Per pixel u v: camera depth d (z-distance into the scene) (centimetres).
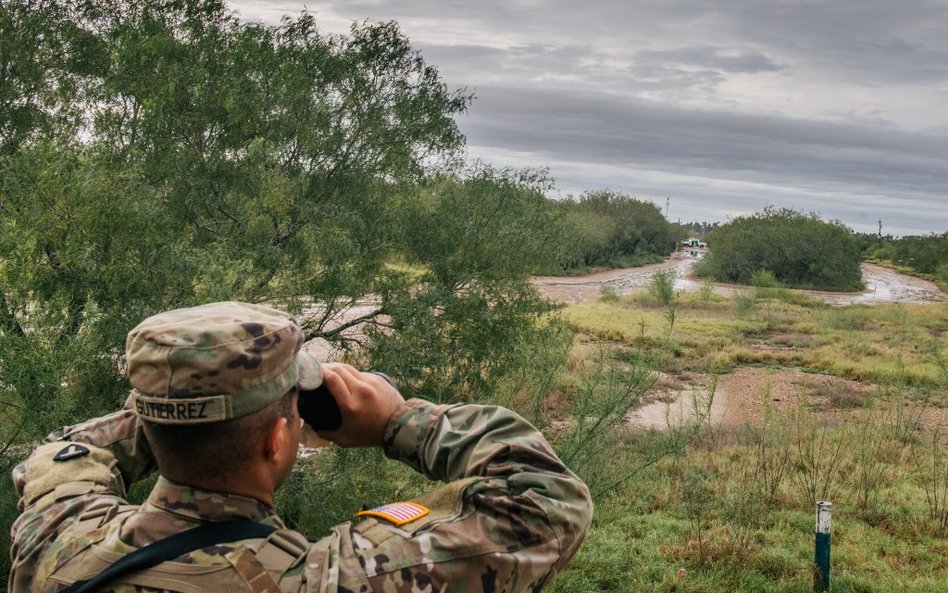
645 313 3106
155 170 742
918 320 3306
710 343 2384
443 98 875
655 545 751
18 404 467
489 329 830
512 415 120
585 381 780
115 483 124
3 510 461
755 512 871
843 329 2912
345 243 764
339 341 855
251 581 99
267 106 800
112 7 838
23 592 110
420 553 101
